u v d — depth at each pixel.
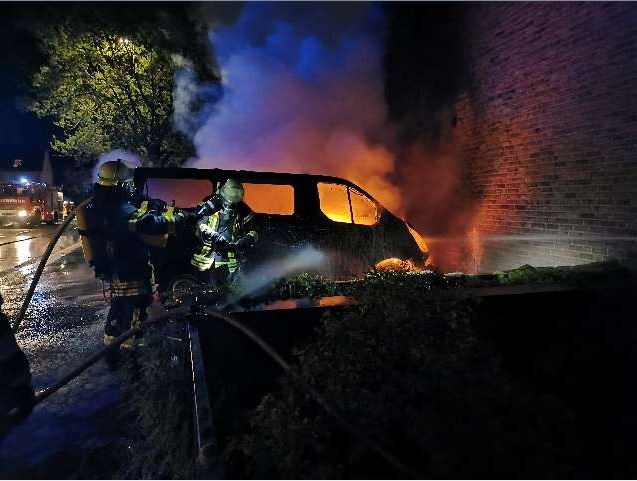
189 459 2.26
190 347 2.59
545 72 6.87
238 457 2.24
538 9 6.96
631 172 5.54
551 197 6.82
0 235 19.02
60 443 2.98
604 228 5.92
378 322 2.56
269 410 2.22
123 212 3.98
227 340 3.08
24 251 13.66
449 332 2.51
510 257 7.70
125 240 4.00
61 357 4.58
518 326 3.57
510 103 7.64
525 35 7.23
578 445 2.02
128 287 4.02
